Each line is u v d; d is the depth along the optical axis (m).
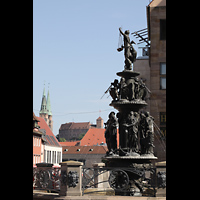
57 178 14.15
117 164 16.88
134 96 17.55
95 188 20.33
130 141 17.14
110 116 17.70
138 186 16.12
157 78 39.09
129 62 17.84
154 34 39.62
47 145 106.62
